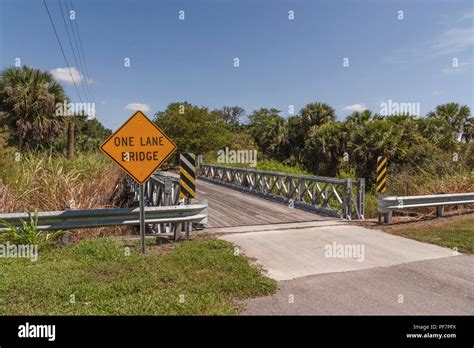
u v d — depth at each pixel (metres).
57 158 11.95
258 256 5.82
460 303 4.05
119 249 5.64
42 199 7.91
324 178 9.87
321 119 34.81
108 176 11.79
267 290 4.36
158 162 5.78
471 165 13.58
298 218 9.09
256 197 13.30
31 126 19.00
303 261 5.59
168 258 5.35
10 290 4.09
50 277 4.46
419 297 4.21
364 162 23.64
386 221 8.35
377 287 4.51
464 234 7.08
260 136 38.94
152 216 6.29
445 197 8.89
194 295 4.11
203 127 28.38
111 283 4.36
